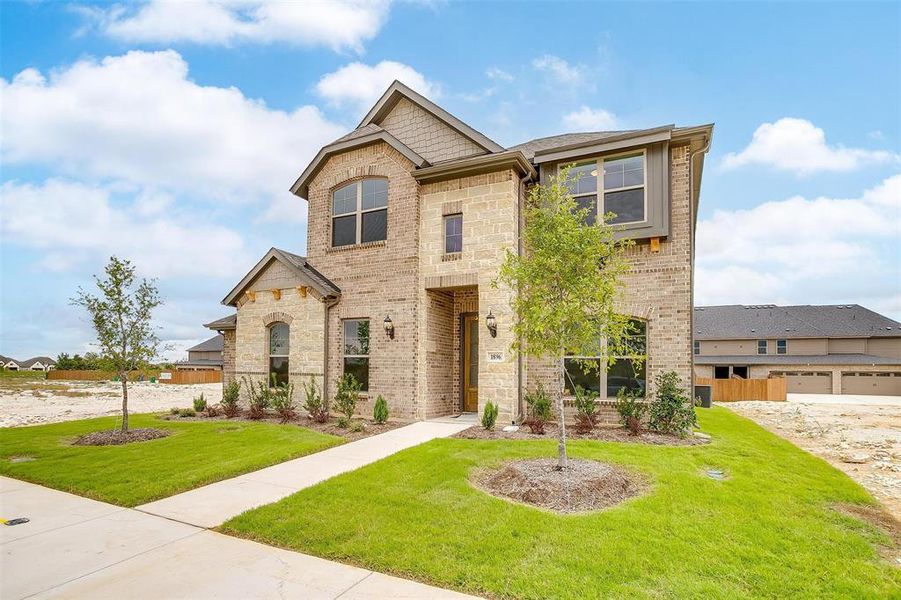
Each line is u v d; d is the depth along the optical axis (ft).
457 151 44.96
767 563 13.64
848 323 125.29
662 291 36.06
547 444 29.27
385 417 39.50
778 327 128.67
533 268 22.26
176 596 12.04
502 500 19.10
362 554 14.30
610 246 23.07
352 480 21.86
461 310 45.85
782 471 24.31
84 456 28.37
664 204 35.91
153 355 36.60
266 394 45.21
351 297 44.52
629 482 21.72
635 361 35.81
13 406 70.64
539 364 39.81
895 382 110.93
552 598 11.72
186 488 21.63
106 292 34.94
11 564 13.98
